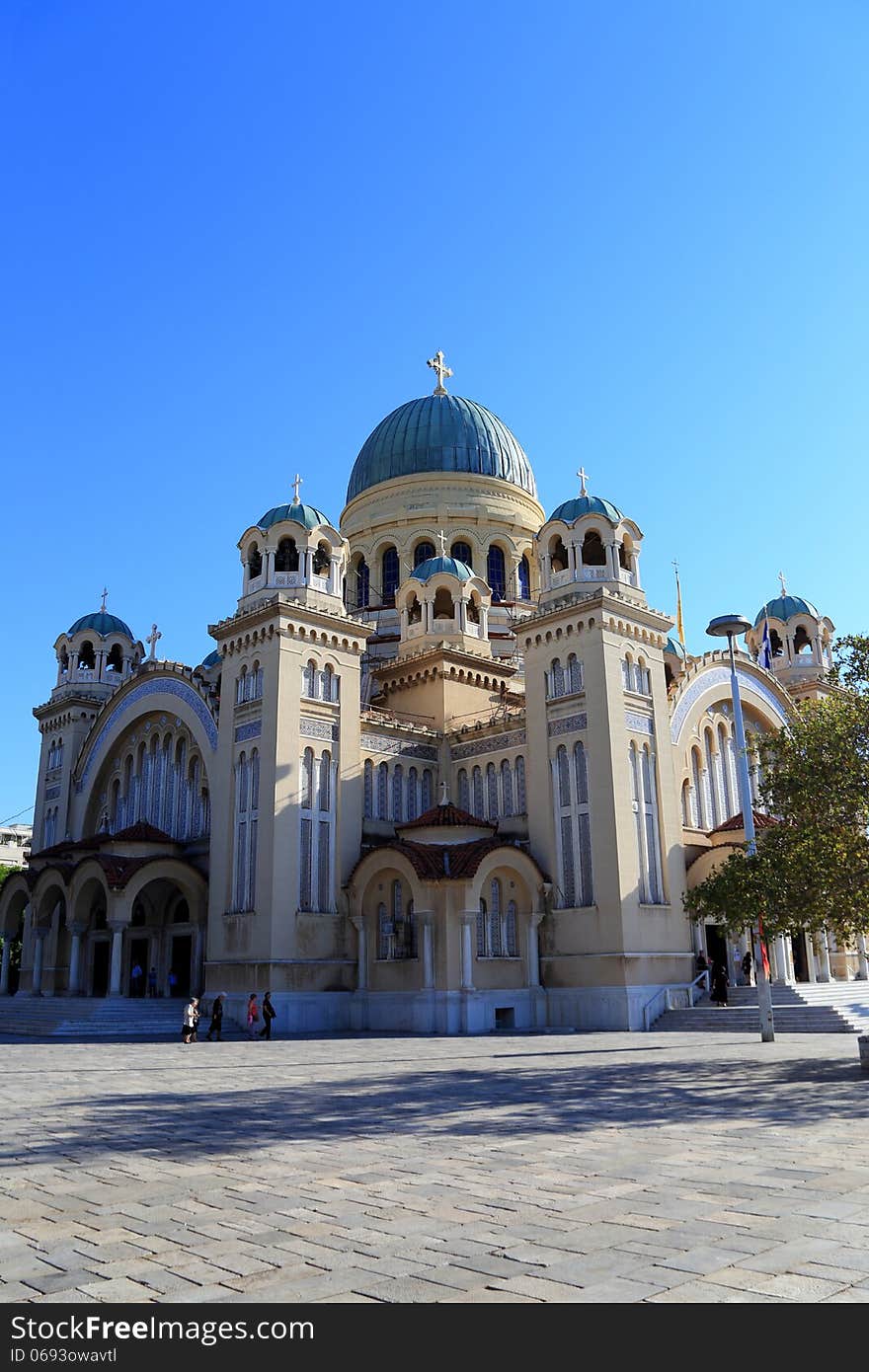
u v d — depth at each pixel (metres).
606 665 46.47
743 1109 17.70
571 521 50.06
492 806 52.03
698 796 52.03
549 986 45.62
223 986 46.19
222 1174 12.88
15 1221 10.47
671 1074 23.80
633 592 49.72
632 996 43.03
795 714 31.05
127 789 59.59
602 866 44.66
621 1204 10.73
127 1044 36.78
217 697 52.75
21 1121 17.86
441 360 74.69
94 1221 10.42
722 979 44.75
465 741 54.00
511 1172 12.62
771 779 28.34
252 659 49.06
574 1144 14.54
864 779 26.81
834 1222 9.80
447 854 45.28
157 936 54.59
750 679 56.91
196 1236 9.77
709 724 54.00
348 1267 8.63
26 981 59.12
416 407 71.12
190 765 55.19
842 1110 17.41
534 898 45.88
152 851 52.16
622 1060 27.75
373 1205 10.94
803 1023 39.72
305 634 48.72
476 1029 42.81
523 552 67.56
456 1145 14.69
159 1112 18.78
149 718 58.53
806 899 26.12
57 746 65.88
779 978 45.75
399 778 52.72
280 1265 8.73
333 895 47.22
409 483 67.75
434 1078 23.88
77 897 51.75
